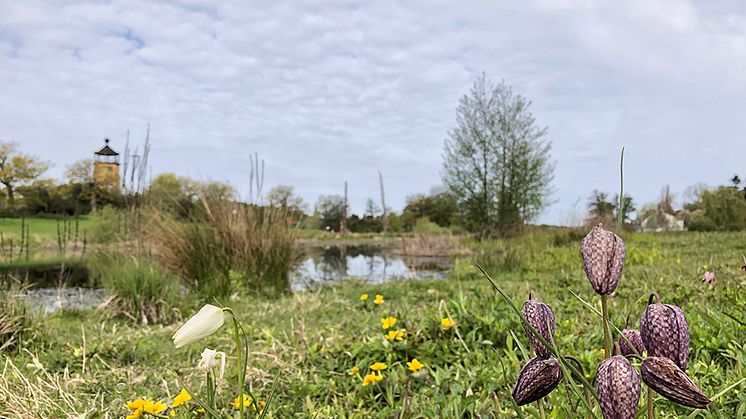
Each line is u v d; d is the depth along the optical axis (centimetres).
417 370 300
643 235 1798
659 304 101
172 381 332
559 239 1608
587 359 266
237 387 298
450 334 352
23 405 259
